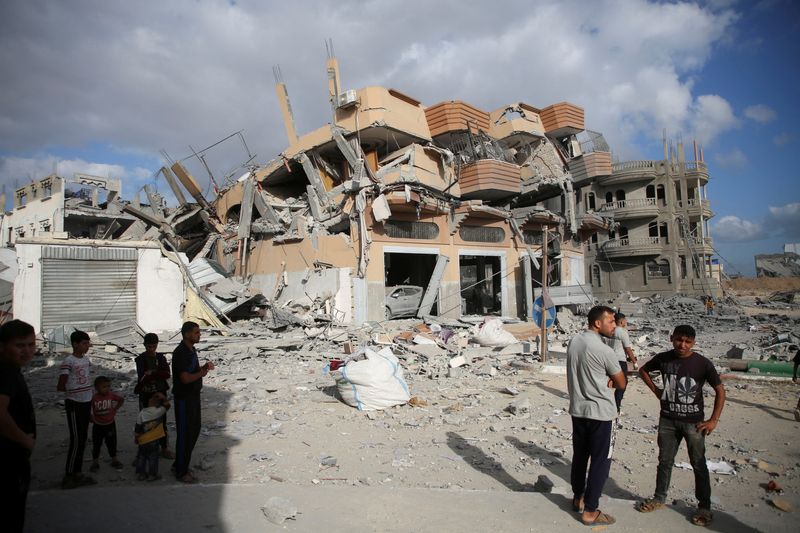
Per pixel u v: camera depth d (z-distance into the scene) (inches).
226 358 590.6
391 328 823.1
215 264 959.0
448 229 1021.2
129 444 286.8
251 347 635.5
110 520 167.9
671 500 200.1
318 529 163.6
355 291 877.8
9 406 132.0
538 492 204.7
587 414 173.5
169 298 776.3
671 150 1748.3
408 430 316.8
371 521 170.4
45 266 698.8
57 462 253.8
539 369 523.2
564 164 1237.1
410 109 980.6
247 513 175.3
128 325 681.0
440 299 1008.2
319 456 263.6
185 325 223.1
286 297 999.6
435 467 248.7
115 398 240.7
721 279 2085.4
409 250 957.2
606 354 173.3
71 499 186.7
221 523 166.7
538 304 567.2
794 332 781.3
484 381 476.7
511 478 234.4
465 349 637.3
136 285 755.4
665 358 187.2
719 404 175.5
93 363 575.5
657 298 1551.4
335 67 964.0
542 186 1163.3
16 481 127.1
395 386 375.6
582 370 177.6
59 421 341.4
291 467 246.1
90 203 1464.1
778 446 271.3
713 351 631.8
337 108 958.4
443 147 1053.2
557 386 448.5
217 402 390.0
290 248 1011.9
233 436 299.0
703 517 169.8
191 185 1143.6
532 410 365.1
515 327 915.4
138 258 761.0
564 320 959.6
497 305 1178.6
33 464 250.7
